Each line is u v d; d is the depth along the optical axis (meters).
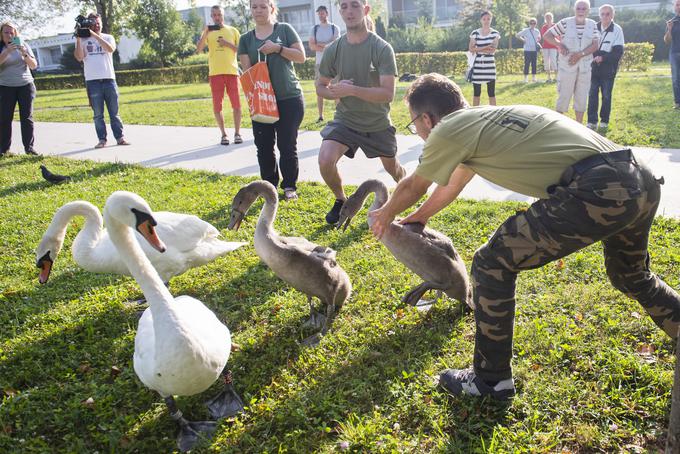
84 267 4.99
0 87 11.51
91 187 9.07
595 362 3.88
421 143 11.03
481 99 17.20
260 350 4.39
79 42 12.11
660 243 5.67
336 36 12.85
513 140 3.06
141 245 4.75
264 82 7.27
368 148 6.64
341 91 6.20
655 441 3.22
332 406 3.61
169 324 3.25
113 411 3.72
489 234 6.25
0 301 5.32
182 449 3.44
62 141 13.81
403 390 3.72
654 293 3.53
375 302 4.98
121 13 49.75
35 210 7.91
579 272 5.22
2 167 10.72
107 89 12.44
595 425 3.35
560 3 42.59
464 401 3.58
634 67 26.70
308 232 6.69
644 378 3.69
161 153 11.69
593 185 2.86
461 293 4.54
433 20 51.00
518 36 21.38
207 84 35.25
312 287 4.43
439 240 4.46
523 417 3.50
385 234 4.30
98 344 4.50
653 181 3.01
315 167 9.74
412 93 3.69
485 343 3.45
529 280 5.12
